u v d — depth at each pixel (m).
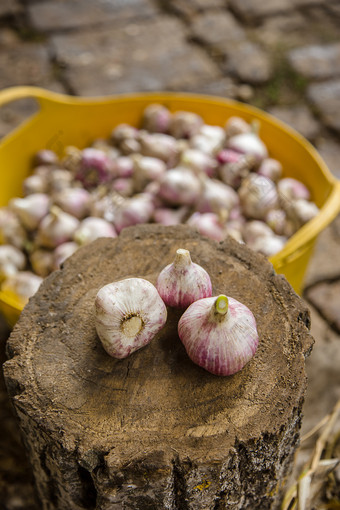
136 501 0.56
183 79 1.37
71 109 0.92
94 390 0.57
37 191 0.90
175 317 0.60
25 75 1.38
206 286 0.59
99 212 0.86
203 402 0.56
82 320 0.60
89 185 0.90
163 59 1.43
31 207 0.86
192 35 1.50
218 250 0.64
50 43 1.47
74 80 1.37
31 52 1.45
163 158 0.91
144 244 0.65
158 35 1.50
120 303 0.56
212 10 1.58
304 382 0.57
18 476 0.78
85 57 1.43
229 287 0.62
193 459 0.54
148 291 0.57
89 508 0.62
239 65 1.41
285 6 1.58
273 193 0.85
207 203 0.84
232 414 0.56
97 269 0.63
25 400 0.56
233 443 0.54
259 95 1.35
